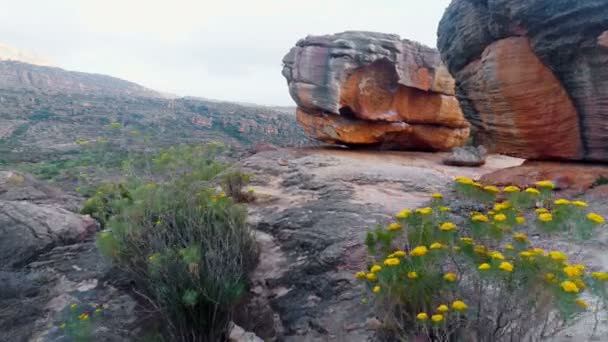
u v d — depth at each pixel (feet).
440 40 25.72
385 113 45.06
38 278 13.98
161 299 10.77
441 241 7.75
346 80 42.88
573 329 7.59
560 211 6.82
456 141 49.57
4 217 17.70
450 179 27.73
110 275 14.16
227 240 13.03
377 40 42.39
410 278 7.18
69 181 31.76
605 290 5.83
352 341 9.72
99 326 11.13
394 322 8.38
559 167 18.80
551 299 6.15
